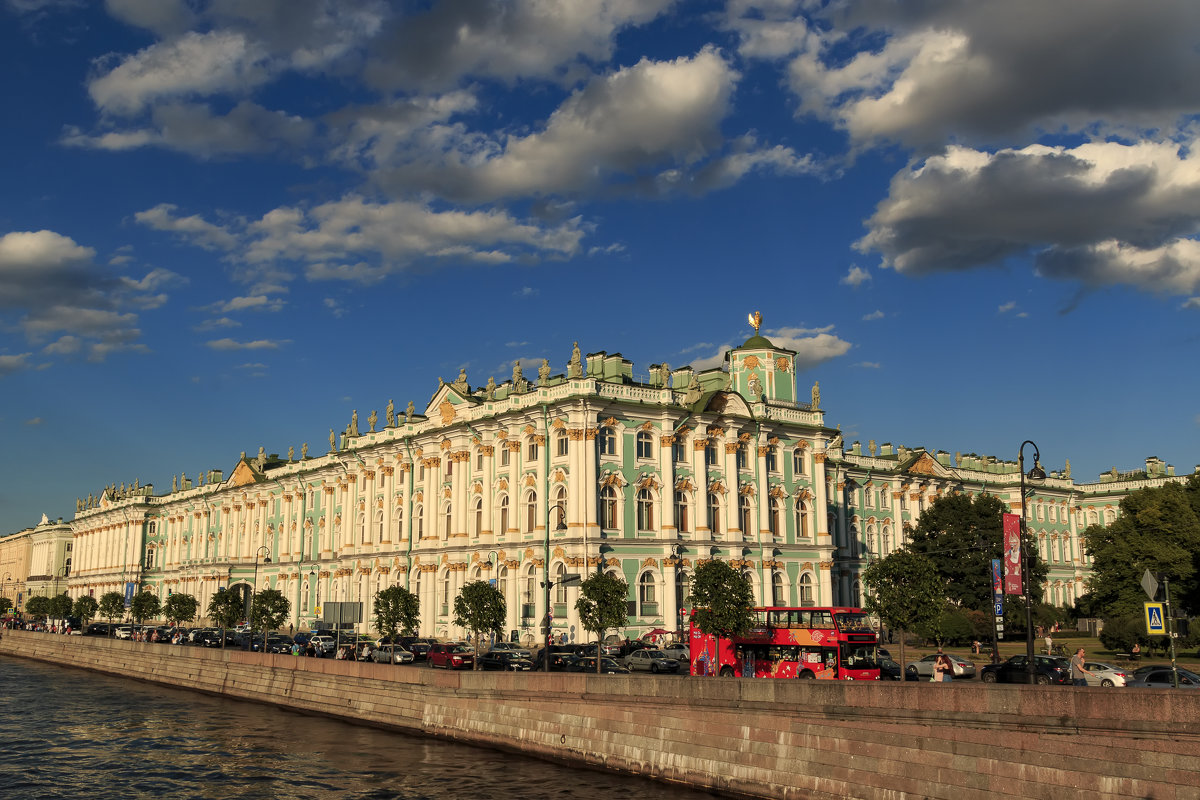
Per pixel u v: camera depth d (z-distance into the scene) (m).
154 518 177.50
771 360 101.12
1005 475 139.62
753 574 92.00
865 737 34.06
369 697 60.53
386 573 104.50
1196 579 86.38
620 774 43.03
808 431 99.94
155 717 65.06
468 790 41.22
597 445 84.12
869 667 53.50
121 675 95.69
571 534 81.94
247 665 75.44
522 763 46.28
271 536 137.25
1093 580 92.81
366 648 81.12
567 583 77.75
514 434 89.25
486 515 91.44
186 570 155.62
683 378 97.25
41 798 42.44
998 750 30.45
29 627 158.12
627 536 84.50
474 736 51.59
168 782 45.00
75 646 108.44
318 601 119.94
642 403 86.88
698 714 40.22
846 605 108.75
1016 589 60.91
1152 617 37.69
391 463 107.81
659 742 41.69
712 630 55.28
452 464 97.00
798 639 54.66
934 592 52.00
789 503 97.12
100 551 190.25
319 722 61.62
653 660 66.00
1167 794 26.83
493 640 82.75
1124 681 52.22
